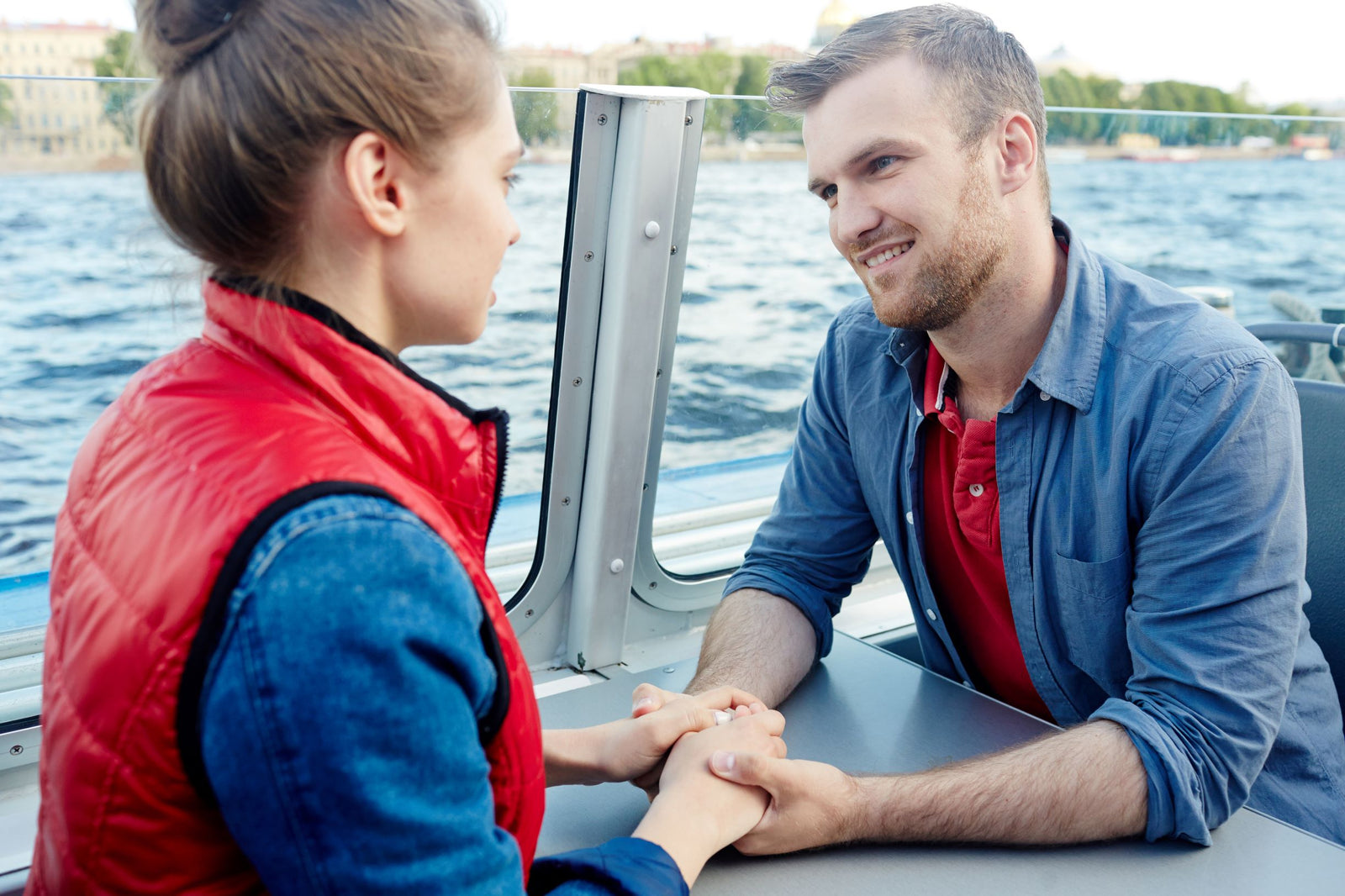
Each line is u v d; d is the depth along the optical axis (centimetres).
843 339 158
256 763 55
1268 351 125
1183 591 121
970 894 105
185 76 63
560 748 119
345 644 55
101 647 59
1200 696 118
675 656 199
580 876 87
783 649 148
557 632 192
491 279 72
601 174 162
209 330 69
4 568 160
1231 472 118
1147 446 124
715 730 116
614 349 170
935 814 112
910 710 142
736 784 108
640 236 163
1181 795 112
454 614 61
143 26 64
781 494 168
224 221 64
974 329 134
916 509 151
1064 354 130
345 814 56
